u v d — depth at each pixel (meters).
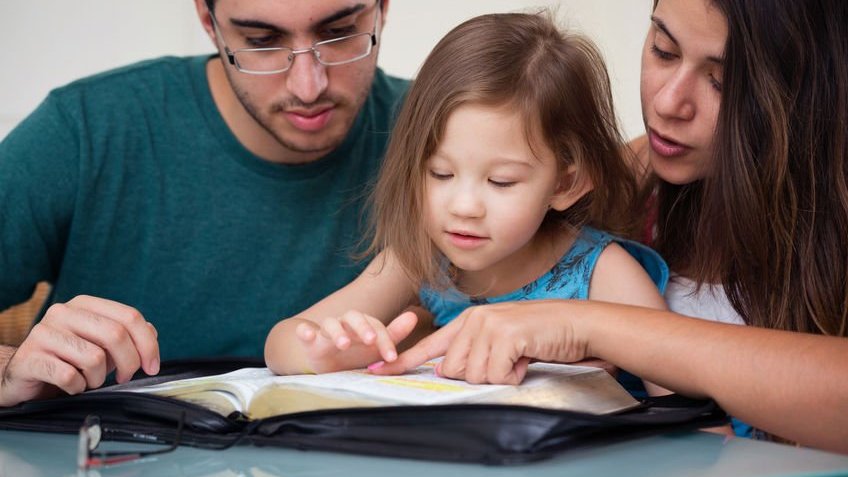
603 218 1.24
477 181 1.08
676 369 0.83
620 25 2.31
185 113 1.56
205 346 1.55
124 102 1.55
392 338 0.92
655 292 1.17
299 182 1.55
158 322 1.54
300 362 1.02
